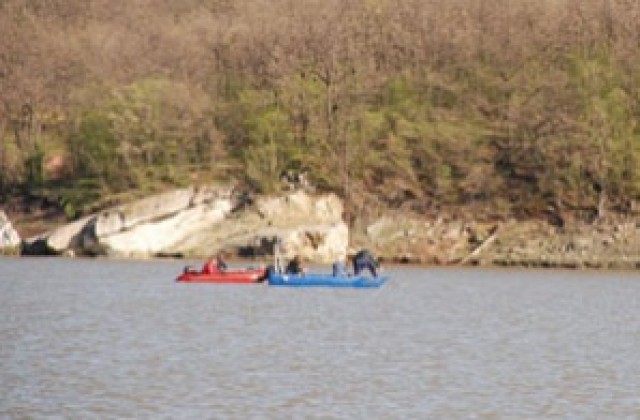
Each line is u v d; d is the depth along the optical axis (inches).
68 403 5693.9
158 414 5516.7
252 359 6948.8
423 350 7391.7
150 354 7071.9
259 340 7746.1
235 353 7165.4
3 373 6387.8
